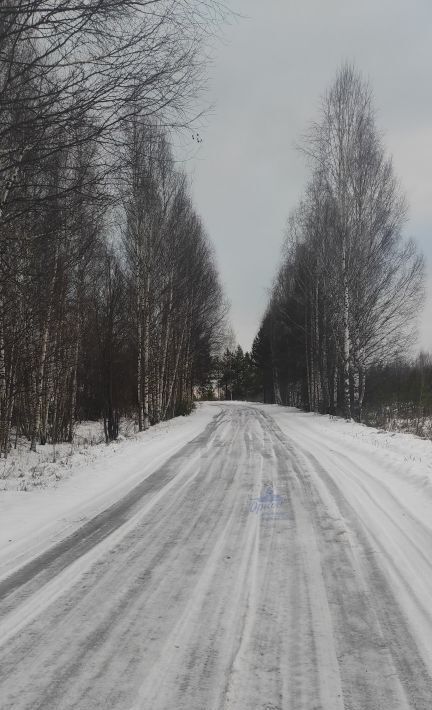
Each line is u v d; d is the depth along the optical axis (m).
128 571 4.88
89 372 28.22
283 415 28.19
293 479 9.08
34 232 8.96
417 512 6.74
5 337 14.76
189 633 3.69
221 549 5.45
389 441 13.64
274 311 45.69
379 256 22.17
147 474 9.92
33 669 3.25
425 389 25.75
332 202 22.92
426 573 4.76
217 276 41.38
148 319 23.03
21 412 20.41
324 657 3.37
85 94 6.16
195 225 28.56
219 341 53.06
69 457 13.34
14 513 7.02
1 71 6.73
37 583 4.62
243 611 4.02
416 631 3.71
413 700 2.91
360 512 6.79
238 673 3.18
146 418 23.97
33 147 6.61
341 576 4.70
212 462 11.15
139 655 3.40
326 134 22.66
